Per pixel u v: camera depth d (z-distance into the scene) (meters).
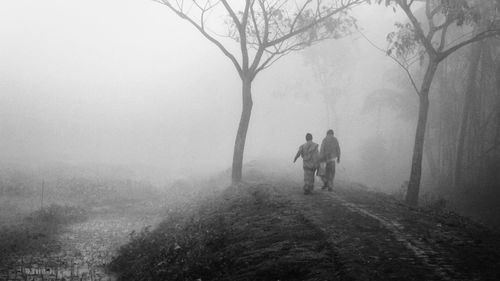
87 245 13.86
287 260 7.43
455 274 6.44
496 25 18.25
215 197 16.73
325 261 7.16
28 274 10.64
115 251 13.09
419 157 18.75
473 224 12.04
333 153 15.72
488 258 7.30
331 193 14.96
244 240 9.21
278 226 9.62
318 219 10.03
